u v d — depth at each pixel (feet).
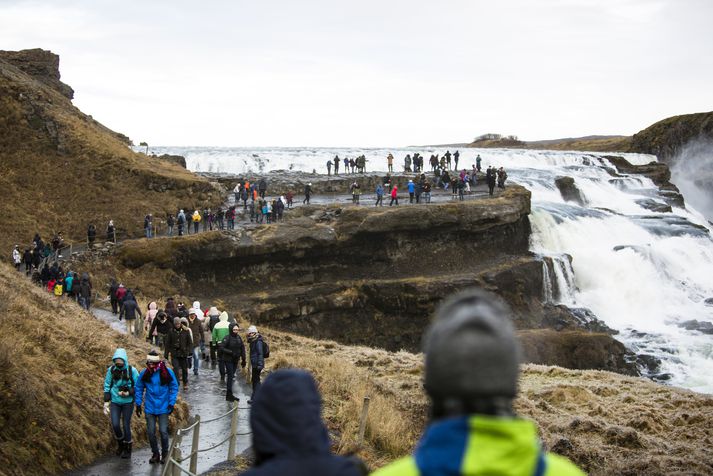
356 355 106.01
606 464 64.59
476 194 203.92
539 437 69.00
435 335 7.66
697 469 63.52
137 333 98.78
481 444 7.11
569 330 168.96
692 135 350.02
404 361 103.24
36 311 67.41
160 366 48.55
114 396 48.88
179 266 154.51
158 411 48.19
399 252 172.45
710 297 192.34
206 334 90.17
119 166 189.06
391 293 161.68
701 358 151.64
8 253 151.74
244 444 55.16
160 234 171.73
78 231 167.94
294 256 162.91
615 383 103.14
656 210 237.25
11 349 49.88
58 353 58.29
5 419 43.70
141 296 144.25
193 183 188.85
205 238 155.74
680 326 173.47
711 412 85.15
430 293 161.38
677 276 195.93
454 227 176.35
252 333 69.31
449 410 7.40
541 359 144.97
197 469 49.08
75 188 180.34
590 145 456.86
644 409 87.15
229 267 159.12
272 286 161.27
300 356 86.89
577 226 201.46
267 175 219.82
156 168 196.75
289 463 9.66
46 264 136.98
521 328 167.32
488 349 7.30
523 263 176.14
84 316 85.56
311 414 10.21
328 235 165.27
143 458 49.29
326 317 159.53
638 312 183.21
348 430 58.23
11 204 169.68
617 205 237.45
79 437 47.62
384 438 59.62
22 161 185.26
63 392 51.13
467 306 7.77
